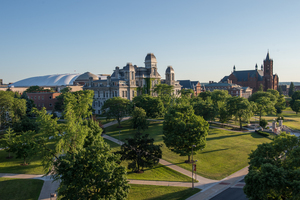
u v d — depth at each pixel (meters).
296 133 101.12
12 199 40.62
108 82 135.88
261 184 33.12
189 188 47.50
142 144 54.59
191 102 125.31
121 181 35.97
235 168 60.38
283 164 36.81
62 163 34.59
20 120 84.38
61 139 40.06
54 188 45.00
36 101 139.88
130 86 136.75
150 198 42.94
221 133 96.50
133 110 95.31
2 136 79.25
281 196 34.69
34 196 41.94
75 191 34.44
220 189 47.19
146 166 54.47
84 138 44.09
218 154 70.94
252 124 116.50
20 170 54.09
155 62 150.00
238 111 102.12
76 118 48.62
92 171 35.44
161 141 81.31
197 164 62.38
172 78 162.88
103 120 114.44
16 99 91.50
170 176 54.41
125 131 93.81
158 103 104.94
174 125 64.56
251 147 78.94
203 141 62.25
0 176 50.28
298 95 165.75
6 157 62.78
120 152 55.06
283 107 162.62
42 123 42.22
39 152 42.38
